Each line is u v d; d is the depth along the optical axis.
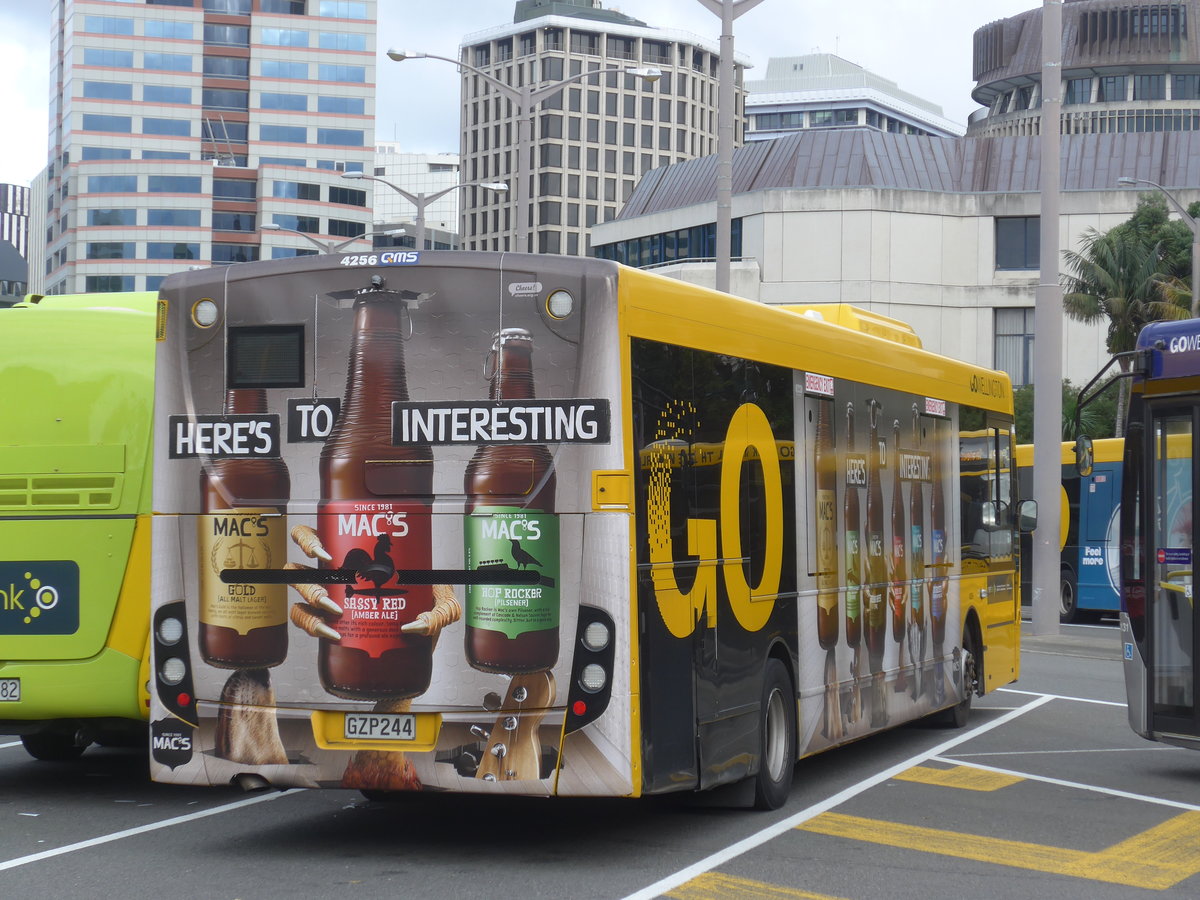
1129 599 11.33
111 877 7.74
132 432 10.09
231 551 8.21
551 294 7.85
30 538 10.09
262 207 141.62
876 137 83.44
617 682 7.70
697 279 82.44
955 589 13.35
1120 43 165.88
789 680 9.80
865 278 80.50
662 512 8.09
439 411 7.94
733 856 8.25
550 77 164.50
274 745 8.10
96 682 9.98
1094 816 9.62
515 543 7.80
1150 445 11.25
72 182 143.12
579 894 7.32
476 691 7.84
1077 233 80.56
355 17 149.38
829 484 10.55
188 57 146.50
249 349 8.23
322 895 7.31
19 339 10.26
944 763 11.71
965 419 13.82
